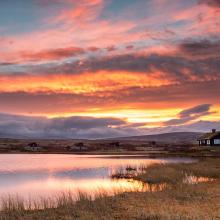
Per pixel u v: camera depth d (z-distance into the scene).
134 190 32.16
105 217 20.00
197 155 97.50
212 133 122.88
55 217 20.55
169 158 91.19
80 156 114.56
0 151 152.38
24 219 20.38
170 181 39.81
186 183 34.88
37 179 46.84
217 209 21.78
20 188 37.81
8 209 23.45
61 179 46.56
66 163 78.25
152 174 45.19
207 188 30.48
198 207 22.36
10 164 76.06
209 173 45.03
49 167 66.94
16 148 166.50
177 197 26.06
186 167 52.09
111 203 23.97
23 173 55.53
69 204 24.12
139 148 168.38
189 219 18.67
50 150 164.62
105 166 67.62
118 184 39.75
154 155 112.00
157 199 25.36
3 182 43.47
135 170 56.91
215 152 103.00
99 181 43.41
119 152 144.62
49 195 32.16
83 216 20.45
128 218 19.81
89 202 24.50
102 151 154.88
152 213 20.27
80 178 47.44
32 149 166.88
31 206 25.81
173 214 19.94
